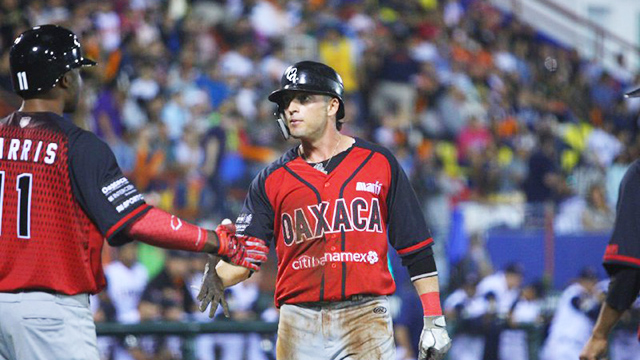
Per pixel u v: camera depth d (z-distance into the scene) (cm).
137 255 3219
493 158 5284
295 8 6128
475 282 3519
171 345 2777
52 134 1448
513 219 3906
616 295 1633
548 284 3469
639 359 3092
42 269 1420
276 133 4741
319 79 1648
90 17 5009
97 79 4638
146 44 5031
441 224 4003
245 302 3212
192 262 3203
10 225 1427
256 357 2853
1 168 1441
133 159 4191
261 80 5256
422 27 6500
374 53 5756
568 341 3238
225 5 5831
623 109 6588
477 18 7000
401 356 3139
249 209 1689
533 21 7581
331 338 1650
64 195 1439
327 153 1684
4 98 4231
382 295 1661
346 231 1641
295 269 1661
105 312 3103
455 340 3120
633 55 7775
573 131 6100
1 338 1436
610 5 8150
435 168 4959
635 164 1647
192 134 4359
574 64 6962
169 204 3938
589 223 4062
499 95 6053
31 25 4775
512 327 3170
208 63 5175
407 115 5450
